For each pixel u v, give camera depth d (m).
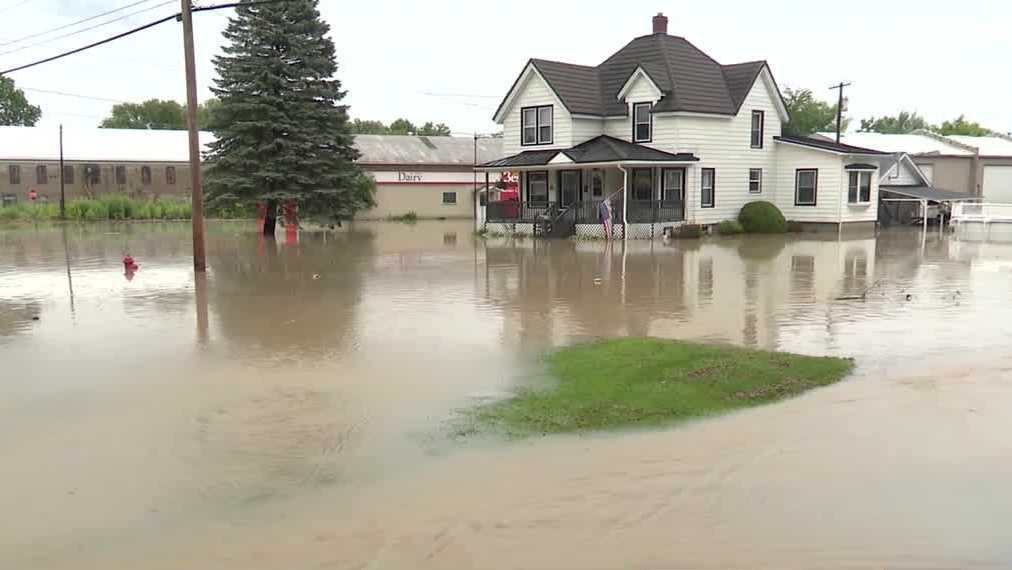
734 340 11.67
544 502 5.91
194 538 5.43
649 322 13.20
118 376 9.67
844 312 14.12
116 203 55.16
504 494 6.07
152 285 18.36
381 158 58.41
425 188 59.31
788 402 8.40
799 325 12.86
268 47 35.25
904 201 42.34
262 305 15.20
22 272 21.27
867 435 7.30
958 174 48.50
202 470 6.65
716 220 35.41
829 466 6.55
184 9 20.30
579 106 35.00
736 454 6.85
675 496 5.98
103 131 71.25
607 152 32.62
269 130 35.16
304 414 8.12
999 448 6.95
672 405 8.24
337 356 10.70
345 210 37.34
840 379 9.34
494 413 8.07
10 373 9.84
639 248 27.80
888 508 5.74
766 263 22.56
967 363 10.11
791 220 37.53
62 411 8.26
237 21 34.94
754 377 9.20
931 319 13.35
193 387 9.14
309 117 36.16
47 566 5.07
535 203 35.75
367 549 5.22
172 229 43.81
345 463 6.78
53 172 65.12
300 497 6.09
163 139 71.50
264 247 30.02
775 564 4.95
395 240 33.56
